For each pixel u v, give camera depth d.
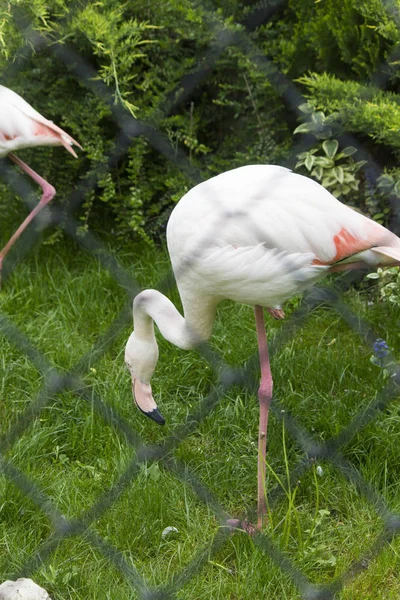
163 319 3.43
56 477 3.51
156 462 3.53
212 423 3.71
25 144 4.30
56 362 3.94
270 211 3.28
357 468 3.55
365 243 3.31
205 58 4.57
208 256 3.29
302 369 3.89
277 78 4.51
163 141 4.57
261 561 3.23
